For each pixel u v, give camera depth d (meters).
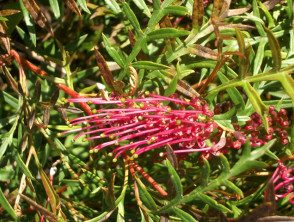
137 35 0.12
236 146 0.11
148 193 0.11
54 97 0.12
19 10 0.12
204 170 0.11
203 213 0.12
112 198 0.11
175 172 0.11
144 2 0.12
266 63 0.12
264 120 0.11
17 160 0.12
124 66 0.12
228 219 0.11
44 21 0.12
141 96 0.12
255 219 0.10
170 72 0.12
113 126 0.11
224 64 0.12
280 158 0.12
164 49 0.12
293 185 0.11
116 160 0.11
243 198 0.12
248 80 0.11
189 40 0.12
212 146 0.11
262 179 0.12
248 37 0.12
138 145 0.11
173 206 0.11
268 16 0.12
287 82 0.11
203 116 0.11
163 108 0.11
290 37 0.12
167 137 0.11
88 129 0.12
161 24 0.12
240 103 0.11
